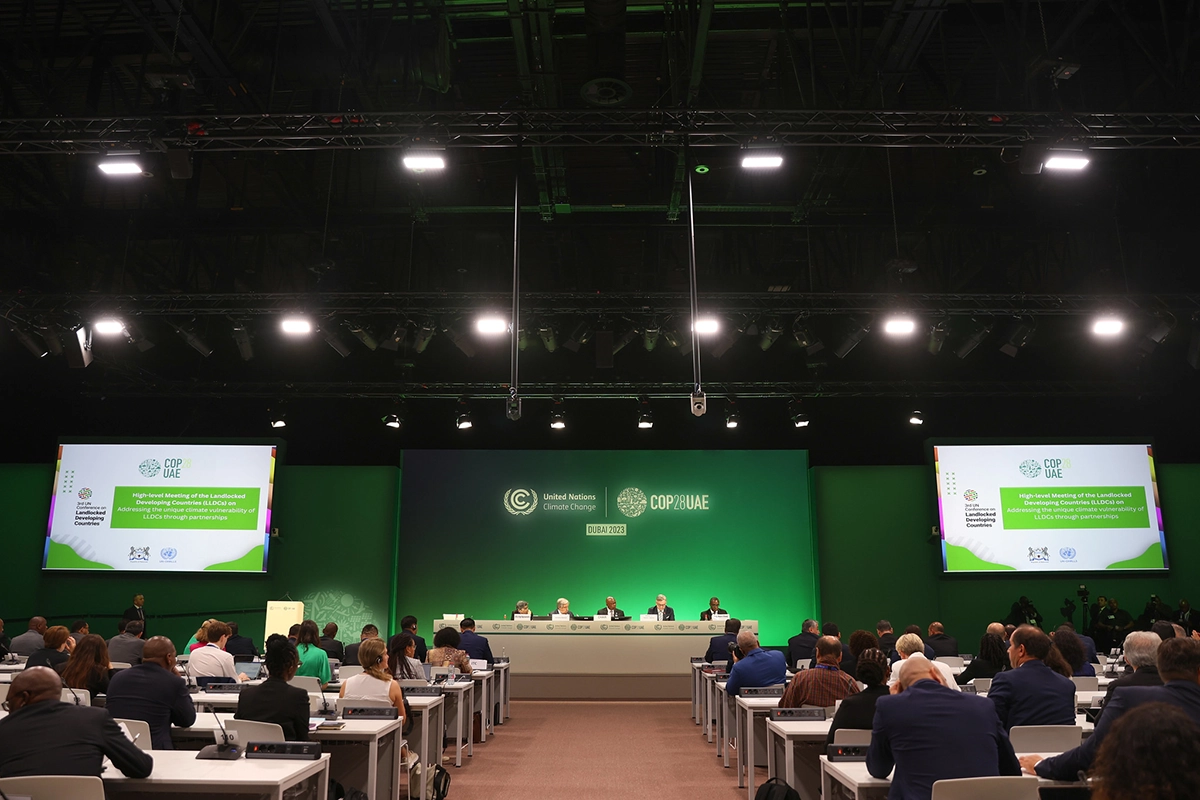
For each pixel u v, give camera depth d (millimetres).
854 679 5816
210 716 5391
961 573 15250
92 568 15289
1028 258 14312
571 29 9617
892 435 17219
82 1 9547
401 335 12602
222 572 15367
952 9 9719
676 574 15805
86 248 13688
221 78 9430
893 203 11078
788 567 15828
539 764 8164
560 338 15055
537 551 15875
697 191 12578
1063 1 9609
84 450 15656
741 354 16453
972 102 11422
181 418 17266
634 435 17438
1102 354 15258
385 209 12078
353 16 9641
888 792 3602
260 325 14148
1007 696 4316
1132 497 15297
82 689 4789
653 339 12906
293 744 3979
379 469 16094
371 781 4824
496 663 10742
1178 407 16469
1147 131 8523
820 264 14602
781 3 9219
